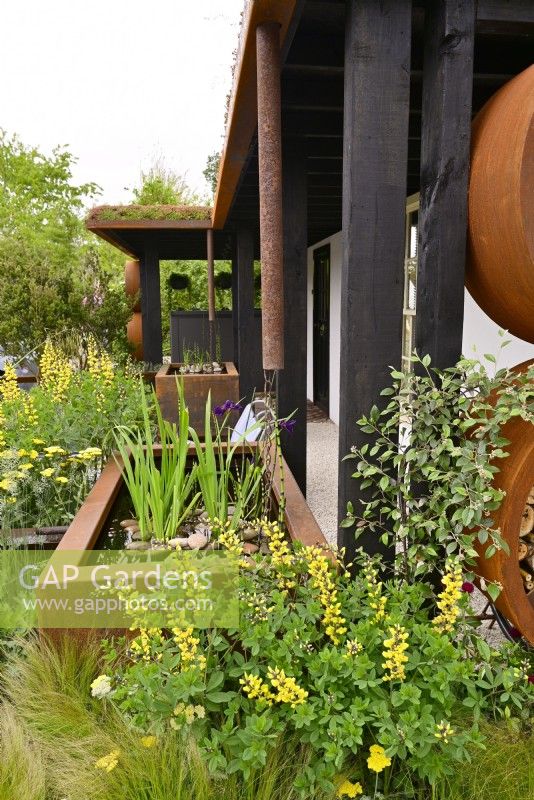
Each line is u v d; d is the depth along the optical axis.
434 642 1.60
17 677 2.02
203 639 1.79
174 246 9.02
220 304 13.33
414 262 4.45
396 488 1.89
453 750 1.51
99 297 7.71
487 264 1.82
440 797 1.61
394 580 1.98
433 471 1.76
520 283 1.72
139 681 1.66
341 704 1.58
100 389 4.31
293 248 3.40
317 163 3.78
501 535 1.68
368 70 1.75
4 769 1.69
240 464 3.47
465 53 1.77
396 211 1.82
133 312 9.02
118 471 3.22
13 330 7.08
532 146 1.62
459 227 1.85
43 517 3.09
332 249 7.27
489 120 1.81
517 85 1.77
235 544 1.99
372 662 1.59
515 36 2.18
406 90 1.77
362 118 1.77
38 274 7.40
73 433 3.58
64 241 17.25
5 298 7.21
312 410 8.35
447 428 1.77
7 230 16.42
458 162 1.82
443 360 1.90
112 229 6.71
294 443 3.58
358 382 1.90
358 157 1.79
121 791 1.61
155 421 4.80
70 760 1.72
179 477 2.54
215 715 1.75
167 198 16.20
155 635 1.74
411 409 1.83
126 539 2.58
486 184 1.75
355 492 1.98
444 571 1.93
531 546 1.94
